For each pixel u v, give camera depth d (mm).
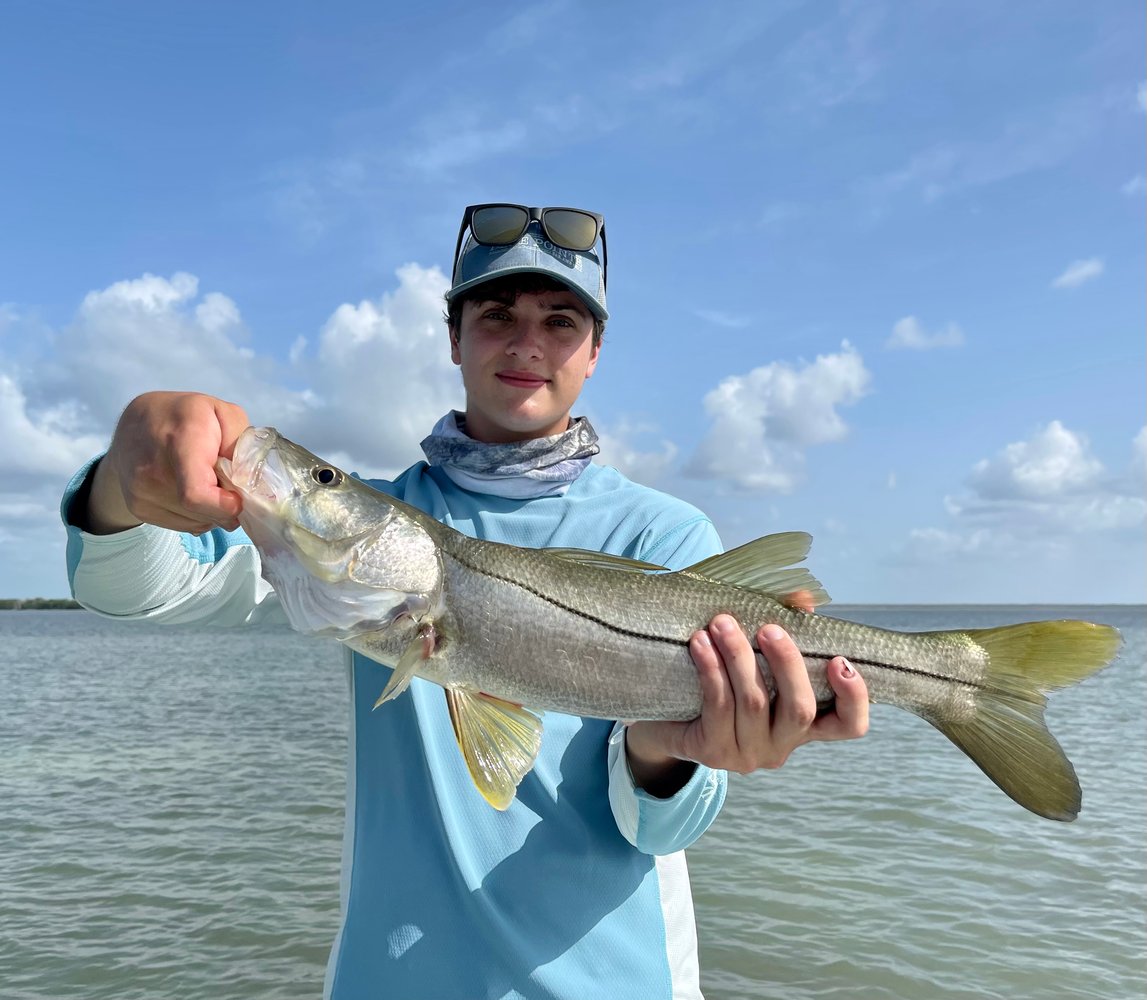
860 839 3033
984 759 852
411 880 797
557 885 794
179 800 3414
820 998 1897
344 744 4641
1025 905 2416
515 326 953
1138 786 3961
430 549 826
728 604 835
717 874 2658
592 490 972
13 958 2031
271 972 1978
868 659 844
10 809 3273
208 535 898
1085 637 852
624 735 813
